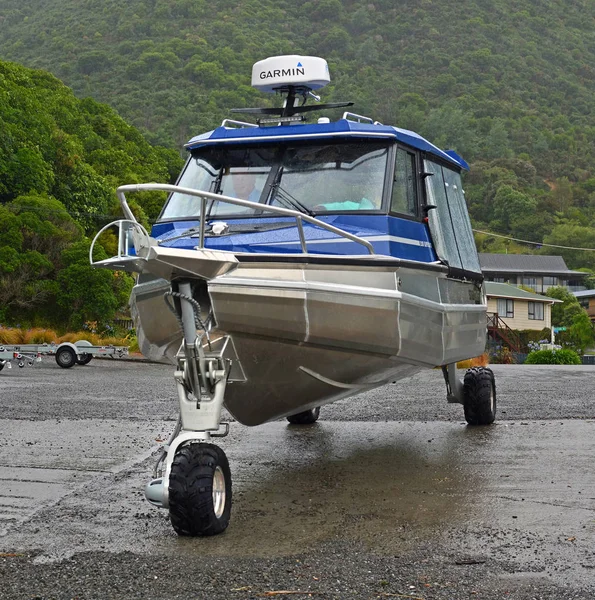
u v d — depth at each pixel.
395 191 7.75
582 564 5.08
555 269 113.50
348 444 9.62
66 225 44.41
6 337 29.23
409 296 7.38
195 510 5.70
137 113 176.62
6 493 7.07
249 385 7.07
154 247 5.78
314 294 6.61
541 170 191.50
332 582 4.80
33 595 4.61
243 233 7.39
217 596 4.59
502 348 54.22
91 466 8.22
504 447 9.22
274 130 7.96
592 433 10.14
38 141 55.75
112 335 39.88
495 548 5.43
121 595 4.61
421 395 14.98
